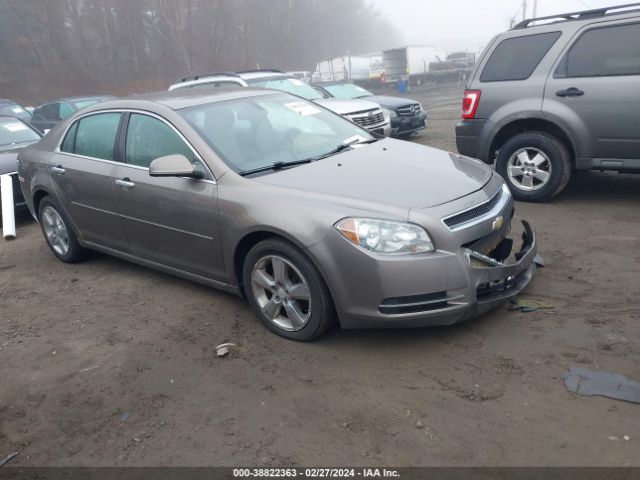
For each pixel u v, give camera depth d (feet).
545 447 8.79
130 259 16.52
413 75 129.39
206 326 13.65
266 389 10.96
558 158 19.92
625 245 16.10
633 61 18.26
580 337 11.58
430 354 11.50
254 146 14.05
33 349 13.51
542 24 20.07
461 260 11.02
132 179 14.89
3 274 19.06
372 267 10.86
